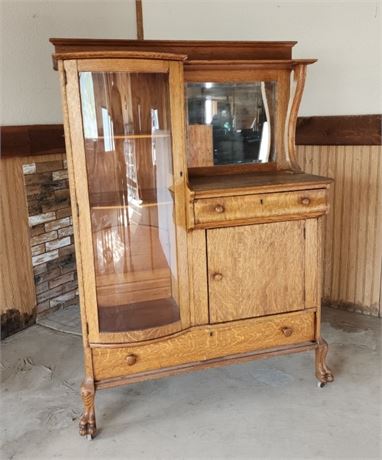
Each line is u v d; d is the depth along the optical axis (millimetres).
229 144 2182
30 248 2715
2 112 2502
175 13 2871
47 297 2861
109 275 1817
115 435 1795
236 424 1833
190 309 1878
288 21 2650
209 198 1792
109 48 1897
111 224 1812
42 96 2701
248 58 2119
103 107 1741
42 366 2305
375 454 1646
